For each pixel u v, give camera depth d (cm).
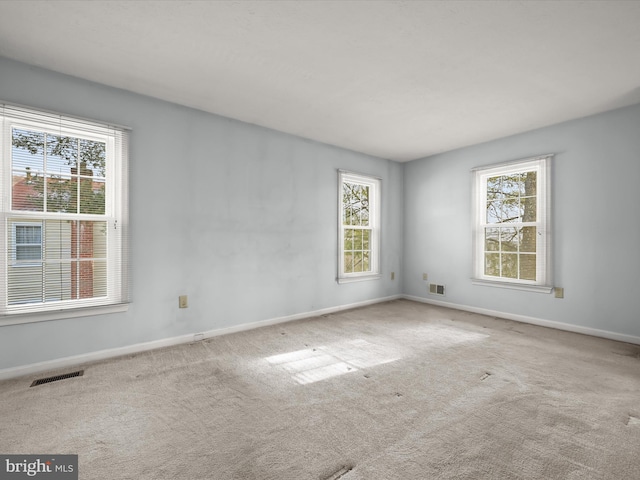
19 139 245
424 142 441
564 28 202
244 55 235
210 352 293
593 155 342
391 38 214
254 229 372
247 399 208
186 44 222
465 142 439
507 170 414
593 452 155
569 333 351
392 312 450
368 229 512
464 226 463
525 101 312
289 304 405
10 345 237
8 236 239
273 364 266
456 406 199
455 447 159
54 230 258
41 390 218
